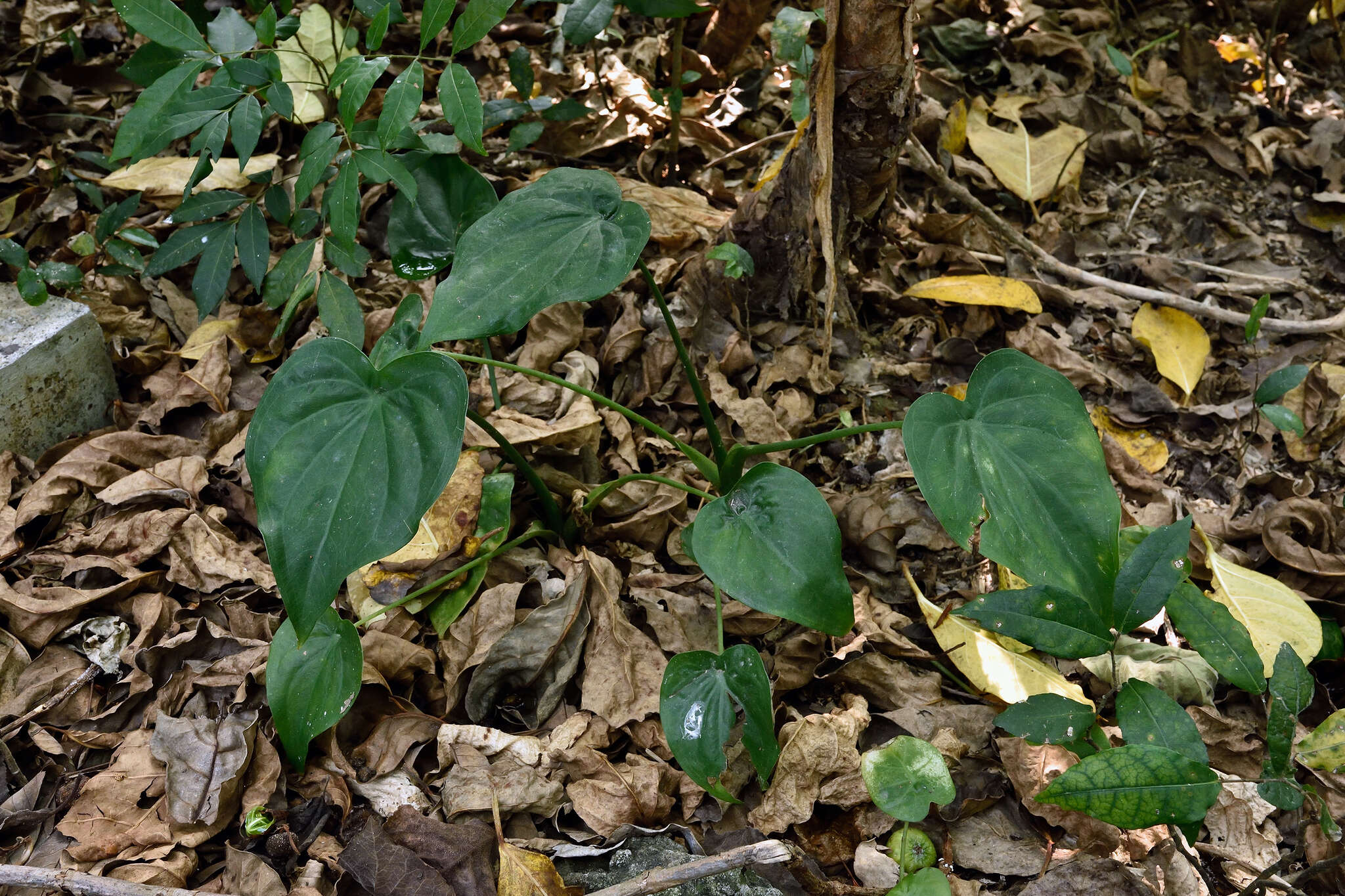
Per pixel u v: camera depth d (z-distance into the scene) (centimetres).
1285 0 329
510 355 232
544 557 198
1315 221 280
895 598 199
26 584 187
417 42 295
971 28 313
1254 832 163
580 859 157
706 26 302
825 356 222
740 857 142
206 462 208
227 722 166
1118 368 243
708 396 225
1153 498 216
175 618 187
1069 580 137
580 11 221
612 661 178
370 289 244
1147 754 133
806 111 236
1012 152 283
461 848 154
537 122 259
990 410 148
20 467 204
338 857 153
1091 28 328
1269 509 209
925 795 143
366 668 174
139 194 227
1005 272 263
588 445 213
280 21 211
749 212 230
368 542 129
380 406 137
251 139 189
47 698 177
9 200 252
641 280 246
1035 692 176
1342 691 188
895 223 269
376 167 190
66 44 289
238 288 249
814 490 151
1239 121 306
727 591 145
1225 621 157
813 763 163
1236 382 242
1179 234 281
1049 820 162
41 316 211
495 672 175
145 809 161
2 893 150
